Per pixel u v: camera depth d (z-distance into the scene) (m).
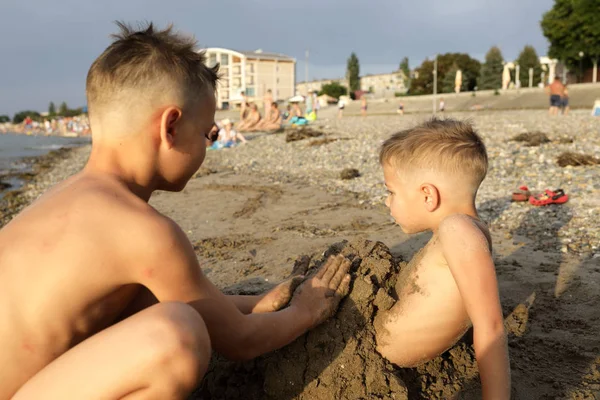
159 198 7.82
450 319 2.08
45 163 18.38
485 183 7.07
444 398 2.19
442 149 2.12
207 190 8.36
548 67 52.28
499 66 54.47
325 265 2.27
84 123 55.12
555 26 40.16
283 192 7.74
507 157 8.77
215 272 4.12
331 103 61.91
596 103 18.38
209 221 6.06
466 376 2.34
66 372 1.45
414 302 2.13
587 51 39.47
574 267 3.83
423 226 2.23
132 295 1.72
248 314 1.96
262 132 20.36
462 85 56.88
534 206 5.58
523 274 3.76
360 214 5.92
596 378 2.43
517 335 2.89
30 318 1.50
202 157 1.88
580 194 5.92
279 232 5.28
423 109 40.34
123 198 1.64
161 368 1.44
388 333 2.18
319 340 2.15
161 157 1.76
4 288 1.52
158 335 1.44
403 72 79.12
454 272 1.92
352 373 2.12
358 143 12.95
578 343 2.75
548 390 2.34
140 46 1.71
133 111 1.69
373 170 9.09
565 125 13.78
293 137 15.45
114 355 1.44
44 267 1.52
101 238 1.55
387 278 2.33
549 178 7.01
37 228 1.58
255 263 4.29
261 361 2.18
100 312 1.61
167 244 1.60
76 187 1.66
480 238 1.93
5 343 1.50
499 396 1.79
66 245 1.53
